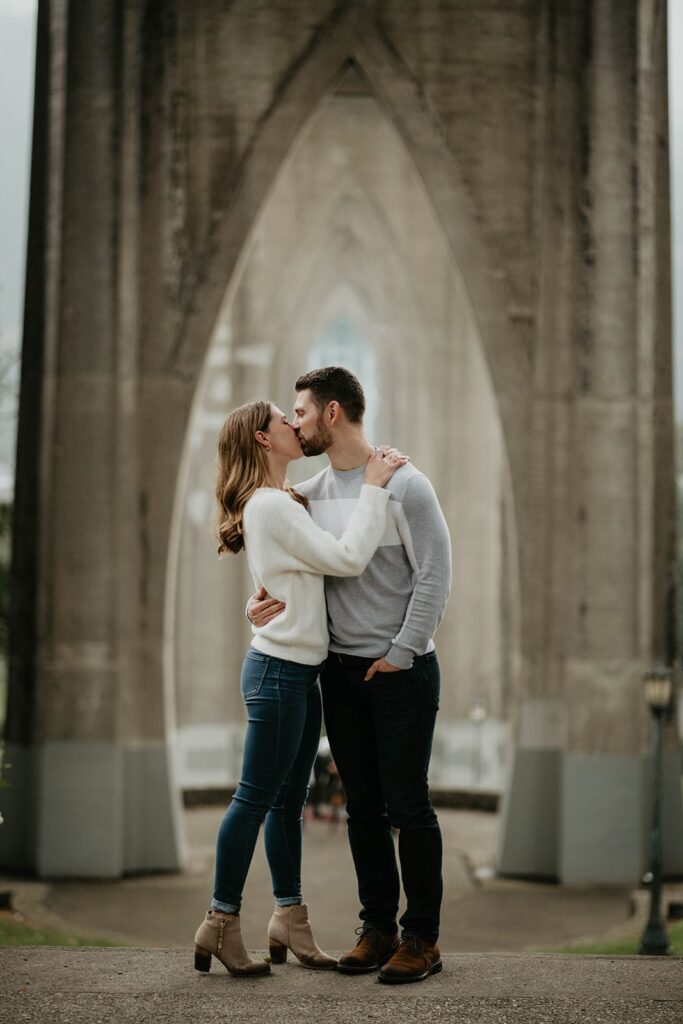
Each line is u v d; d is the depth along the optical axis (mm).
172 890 16281
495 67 16734
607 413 16781
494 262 16859
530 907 15516
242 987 3666
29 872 17094
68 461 16922
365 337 34094
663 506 17000
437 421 33062
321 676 4086
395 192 30719
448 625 33250
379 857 4047
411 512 3889
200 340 17031
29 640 17078
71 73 16750
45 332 16984
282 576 3861
